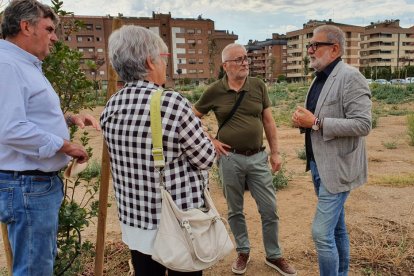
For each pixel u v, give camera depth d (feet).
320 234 9.42
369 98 9.20
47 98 7.69
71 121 8.95
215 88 11.93
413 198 19.43
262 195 12.08
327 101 9.46
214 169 25.98
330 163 9.43
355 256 13.32
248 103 11.68
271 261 12.62
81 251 11.34
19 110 7.10
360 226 15.93
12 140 7.06
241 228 12.59
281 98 102.37
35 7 7.55
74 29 9.86
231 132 11.76
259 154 12.05
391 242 14.35
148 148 6.61
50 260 8.13
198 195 6.94
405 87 113.39
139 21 330.54
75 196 21.57
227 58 11.42
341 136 9.30
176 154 6.67
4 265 13.47
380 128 47.09
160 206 6.74
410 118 41.88
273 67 441.27
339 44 9.63
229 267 13.16
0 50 7.35
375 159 29.53
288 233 15.72
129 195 6.97
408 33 418.10
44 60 9.04
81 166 7.95
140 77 6.92
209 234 6.88
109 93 9.17
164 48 7.13
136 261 7.33
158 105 6.55
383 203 18.79
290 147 35.91
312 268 12.89
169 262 6.40
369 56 424.87
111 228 16.58
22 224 7.68
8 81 7.09
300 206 18.88
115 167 7.16
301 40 397.19
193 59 347.15
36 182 7.70
